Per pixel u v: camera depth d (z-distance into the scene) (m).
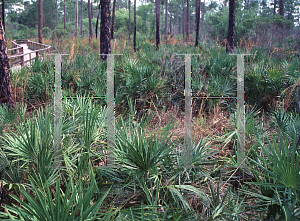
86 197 1.98
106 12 8.52
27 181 2.71
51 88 5.93
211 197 2.75
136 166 2.68
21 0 55.91
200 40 16.59
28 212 1.99
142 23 49.50
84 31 43.66
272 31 15.05
